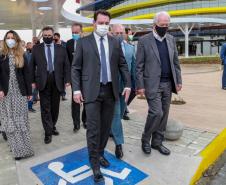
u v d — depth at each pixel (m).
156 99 4.63
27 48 8.88
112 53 3.99
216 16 50.34
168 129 5.41
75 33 5.94
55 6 14.44
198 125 6.60
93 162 4.03
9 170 4.48
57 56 5.58
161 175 4.29
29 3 13.38
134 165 4.54
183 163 4.60
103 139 4.28
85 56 3.92
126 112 6.93
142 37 4.66
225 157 5.37
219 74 18.62
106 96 4.01
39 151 5.15
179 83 4.79
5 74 4.58
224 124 6.69
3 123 4.71
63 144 5.47
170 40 4.69
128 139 5.59
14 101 4.64
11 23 20.89
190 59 33.44
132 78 5.29
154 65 4.58
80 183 4.07
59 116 7.52
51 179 4.19
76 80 3.99
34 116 7.60
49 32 5.48
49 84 5.55
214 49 51.22
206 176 4.60
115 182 4.09
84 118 6.36
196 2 51.00
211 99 9.77
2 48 4.65
